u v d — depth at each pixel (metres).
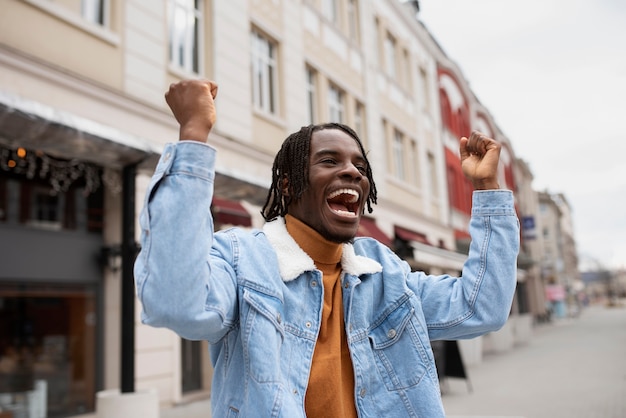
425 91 20.23
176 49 8.56
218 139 8.70
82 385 6.82
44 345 6.46
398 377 1.38
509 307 1.45
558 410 6.88
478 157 1.59
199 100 1.20
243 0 9.96
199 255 1.07
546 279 46.50
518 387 8.84
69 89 6.36
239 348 1.25
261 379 1.17
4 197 6.19
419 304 1.48
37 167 6.56
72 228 6.90
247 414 1.16
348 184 1.38
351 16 15.27
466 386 8.99
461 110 24.03
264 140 10.12
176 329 1.08
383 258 1.58
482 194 1.52
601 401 7.39
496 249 1.47
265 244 1.37
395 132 17.00
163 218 1.08
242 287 1.26
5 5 5.90
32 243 6.38
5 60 5.66
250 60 10.27
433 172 19.64
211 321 1.13
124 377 4.84
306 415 1.25
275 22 11.07
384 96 16.08
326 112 12.74
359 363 1.33
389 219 14.75
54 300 6.62
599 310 69.56
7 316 6.14
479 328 1.44
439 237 18.78
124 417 4.62
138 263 1.09
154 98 7.67
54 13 6.38
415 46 19.42
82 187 7.07
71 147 4.54
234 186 5.83
